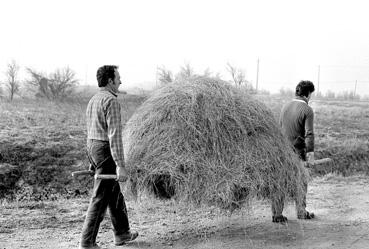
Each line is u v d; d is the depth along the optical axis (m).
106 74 5.39
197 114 5.56
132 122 5.87
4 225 6.25
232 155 5.39
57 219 6.63
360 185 9.86
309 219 6.92
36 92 21.36
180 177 5.16
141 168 5.33
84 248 5.23
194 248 5.49
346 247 5.60
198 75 6.21
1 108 15.62
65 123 13.94
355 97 36.38
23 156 9.88
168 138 5.42
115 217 5.54
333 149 13.35
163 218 6.69
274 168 5.55
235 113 5.67
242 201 5.32
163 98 5.82
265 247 5.55
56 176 9.15
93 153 5.27
